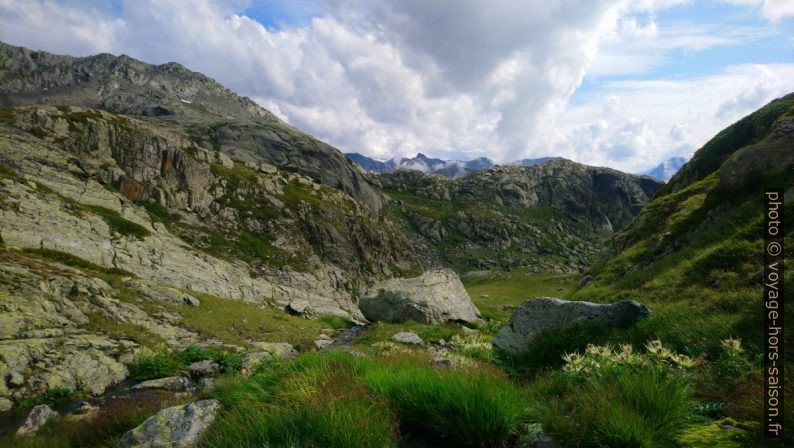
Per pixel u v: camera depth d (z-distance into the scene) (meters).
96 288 32.38
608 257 34.47
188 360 22.23
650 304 13.84
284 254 85.69
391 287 38.69
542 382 7.46
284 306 58.03
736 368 6.32
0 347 19.19
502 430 4.94
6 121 66.12
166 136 92.06
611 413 4.46
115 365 20.72
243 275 63.94
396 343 22.52
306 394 5.79
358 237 113.62
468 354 14.14
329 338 37.47
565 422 4.65
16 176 48.84
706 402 5.54
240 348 28.41
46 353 20.09
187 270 52.56
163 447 5.71
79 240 44.19
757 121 39.72
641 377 5.25
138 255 49.00
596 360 6.76
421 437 5.37
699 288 13.59
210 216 82.88
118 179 71.38
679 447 4.19
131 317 29.86
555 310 11.70
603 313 10.77
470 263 195.50
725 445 4.05
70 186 55.12
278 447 4.43
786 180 18.22
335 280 90.19
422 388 5.75
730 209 20.48
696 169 44.94
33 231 40.38
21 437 11.76
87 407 15.30
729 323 8.45
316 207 109.75
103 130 76.50
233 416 5.58
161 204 76.38
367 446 4.46
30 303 25.19
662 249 24.00
